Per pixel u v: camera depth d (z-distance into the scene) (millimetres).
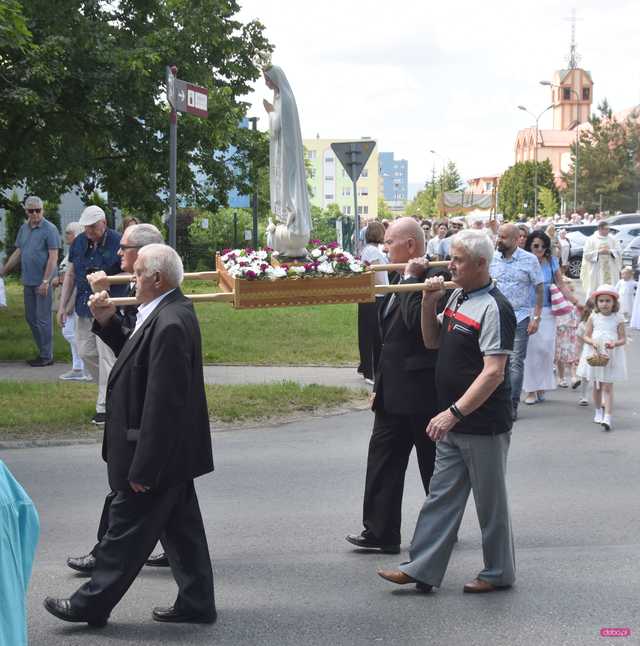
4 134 20828
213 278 6676
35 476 8156
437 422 5375
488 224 21703
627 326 21344
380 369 6293
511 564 5617
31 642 4883
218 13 24062
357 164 15633
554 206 100812
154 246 5117
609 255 23734
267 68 11383
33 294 13914
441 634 4988
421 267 6086
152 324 5008
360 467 8547
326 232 51688
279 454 9047
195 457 5055
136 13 23609
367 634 4996
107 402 5113
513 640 4906
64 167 21562
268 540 6578
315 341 16828
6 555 3205
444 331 5551
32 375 13078
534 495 7727
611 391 10406
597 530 6805
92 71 20781
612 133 94688
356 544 6406
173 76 10602
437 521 5543
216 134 23969
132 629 5066
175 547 5168
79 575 5852
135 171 24797
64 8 20062
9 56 19266
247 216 40156
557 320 13180
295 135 11352
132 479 4848
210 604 5148
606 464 8781
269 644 4875
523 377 11211
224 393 11469
